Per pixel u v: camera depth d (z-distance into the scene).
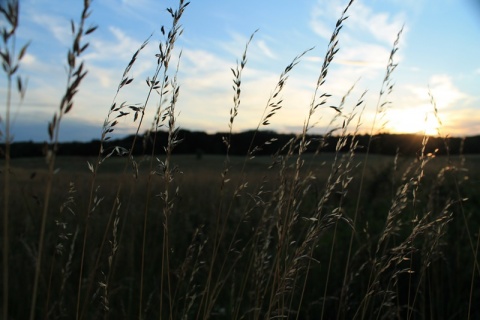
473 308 3.23
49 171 1.03
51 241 3.19
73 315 2.79
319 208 1.87
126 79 1.43
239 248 4.03
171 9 1.64
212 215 4.52
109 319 2.95
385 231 2.00
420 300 3.18
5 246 1.08
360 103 1.90
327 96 1.88
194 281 3.42
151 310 3.11
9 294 3.15
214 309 3.12
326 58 1.88
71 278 3.33
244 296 3.24
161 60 1.66
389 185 6.31
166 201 1.77
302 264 1.86
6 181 1.05
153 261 3.87
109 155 1.55
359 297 3.39
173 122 1.71
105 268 3.64
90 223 3.83
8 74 0.89
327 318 3.29
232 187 5.40
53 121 0.97
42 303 2.87
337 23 1.88
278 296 1.77
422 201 3.43
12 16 0.86
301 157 1.89
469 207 4.84
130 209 4.75
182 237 4.57
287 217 1.88
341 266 3.83
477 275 3.45
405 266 3.58
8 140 0.95
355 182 6.57
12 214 3.67
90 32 0.96
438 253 2.91
